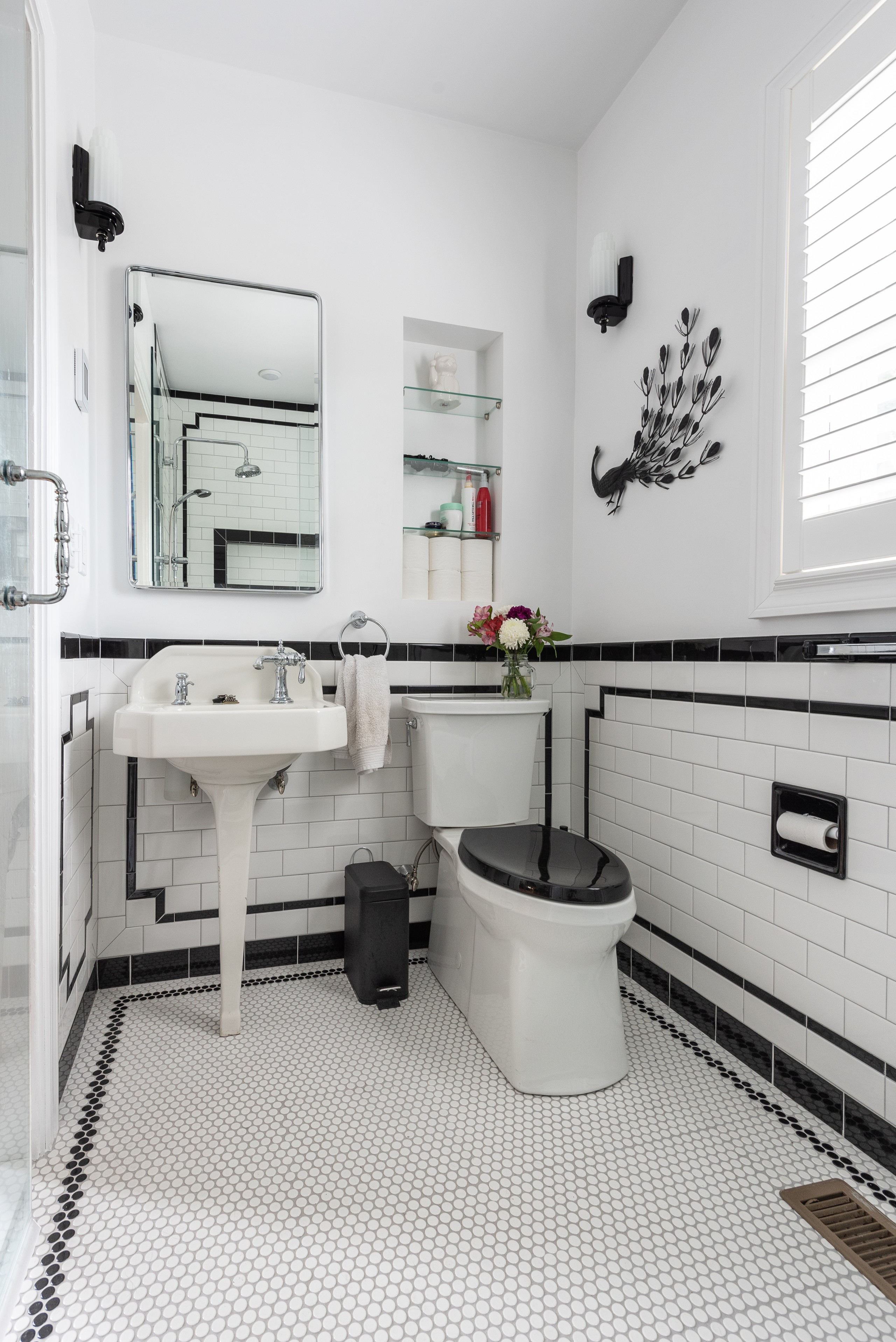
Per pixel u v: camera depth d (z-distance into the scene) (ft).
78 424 5.82
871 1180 4.22
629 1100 5.01
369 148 7.35
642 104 6.95
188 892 6.82
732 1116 4.83
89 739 6.22
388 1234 3.81
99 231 5.85
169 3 6.19
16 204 3.37
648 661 6.70
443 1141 4.55
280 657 6.59
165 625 6.76
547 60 6.87
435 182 7.61
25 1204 3.62
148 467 6.67
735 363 5.67
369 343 7.37
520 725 6.98
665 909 6.44
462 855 5.88
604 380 7.61
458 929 6.41
